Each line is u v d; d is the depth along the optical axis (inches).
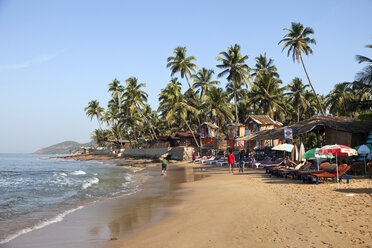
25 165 2281.0
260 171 869.2
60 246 242.7
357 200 339.0
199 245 221.5
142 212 373.1
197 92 2194.9
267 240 219.8
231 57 1806.1
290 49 1482.5
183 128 2780.5
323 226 243.1
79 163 2618.1
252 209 334.3
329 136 866.1
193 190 553.6
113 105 3100.4
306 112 2395.4
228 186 561.9
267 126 1462.8
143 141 3068.4
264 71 2166.6
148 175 1015.6
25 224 325.7
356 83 1018.7
